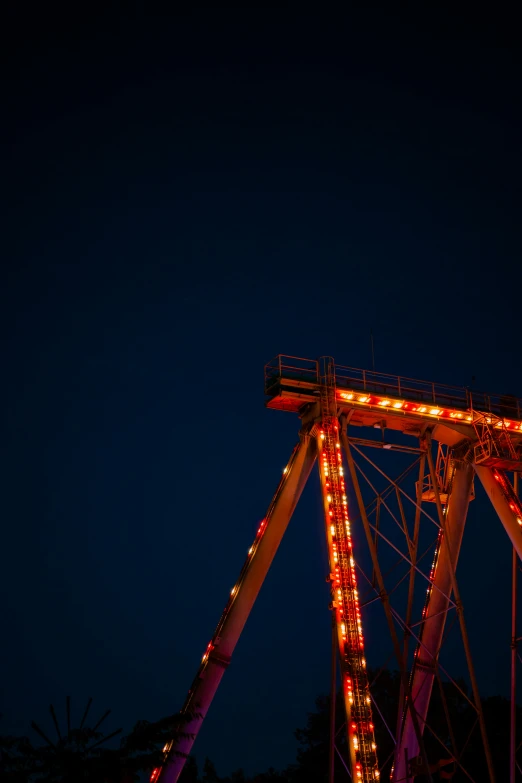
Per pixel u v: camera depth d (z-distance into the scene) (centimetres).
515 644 4553
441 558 4666
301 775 6531
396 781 4394
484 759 6038
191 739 3825
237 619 4062
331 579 3903
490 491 4688
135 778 2700
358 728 3647
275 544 4178
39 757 2625
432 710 6319
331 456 4156
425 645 4628
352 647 3778
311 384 4284
